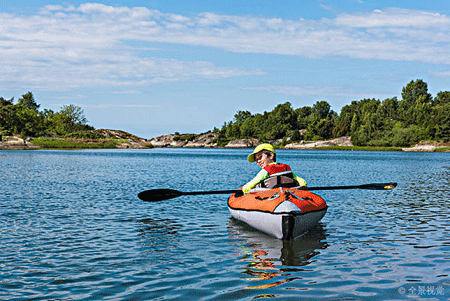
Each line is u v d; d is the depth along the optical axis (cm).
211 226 1006
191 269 666
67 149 9888
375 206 1332
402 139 13238
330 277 627
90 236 888
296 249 794
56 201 1379
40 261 702
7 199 1413
